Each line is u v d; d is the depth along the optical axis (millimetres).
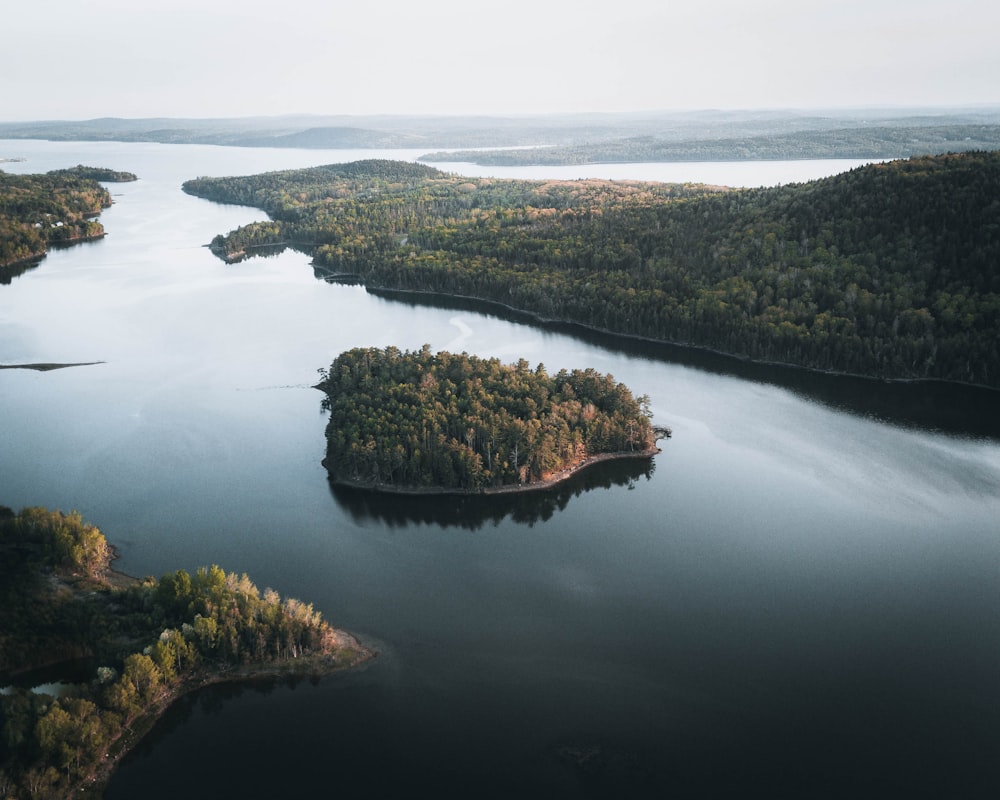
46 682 149000
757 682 150250
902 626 165750
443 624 167250
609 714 142375
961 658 156125
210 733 139250
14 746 129000
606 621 168250
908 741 136625
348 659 155500
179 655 150125
